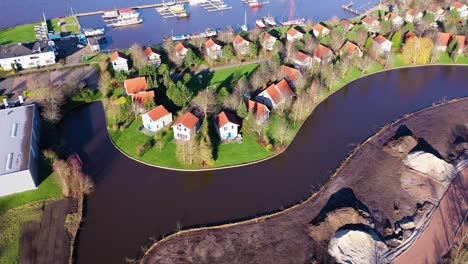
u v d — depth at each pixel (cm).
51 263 6925
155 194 8469
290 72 12294
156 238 7419
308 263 6956
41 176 8756
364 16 18512
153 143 9925
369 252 7006
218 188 8650
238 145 9850
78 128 10638
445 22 17200
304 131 10694
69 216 7812
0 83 12644
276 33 16750
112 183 8744
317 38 15438
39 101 11281
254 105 10538
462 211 8012
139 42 16788
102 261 6981
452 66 14350
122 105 10538
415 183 8712
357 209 7781
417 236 7431
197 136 9875
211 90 11144
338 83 13075
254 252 7144
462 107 11681
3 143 8875
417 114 11388
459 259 6906
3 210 7900
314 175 9062
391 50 15000
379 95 12538
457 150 9756
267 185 8750
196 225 7700
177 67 13550
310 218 7850
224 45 14512
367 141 10200
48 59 13838
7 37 16662
